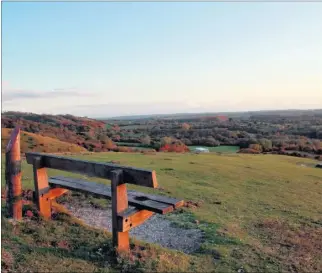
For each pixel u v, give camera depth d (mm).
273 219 11219
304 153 58125
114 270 5445
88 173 6562
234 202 13805
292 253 7578
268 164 33094
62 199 11633
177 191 15320
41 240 6352
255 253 7359
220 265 6430
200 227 9477
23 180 14570
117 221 5969
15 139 7059
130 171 5863
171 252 6652
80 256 5832
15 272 5047
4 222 6855
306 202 15023
